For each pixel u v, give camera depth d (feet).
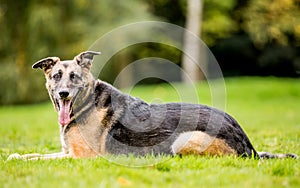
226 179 20.89
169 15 110.83
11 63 93.66
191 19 95.14
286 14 102.27
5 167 23.62
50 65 26.30
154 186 19.72
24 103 95.20
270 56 108.06
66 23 95.76
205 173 21.79
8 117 60.70
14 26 95.40
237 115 57.26
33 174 21.67
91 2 95.55
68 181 20.11
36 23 92.02
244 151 25.25
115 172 21.43
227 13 108.58
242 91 78.43
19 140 37.86
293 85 81.15
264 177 21.25
